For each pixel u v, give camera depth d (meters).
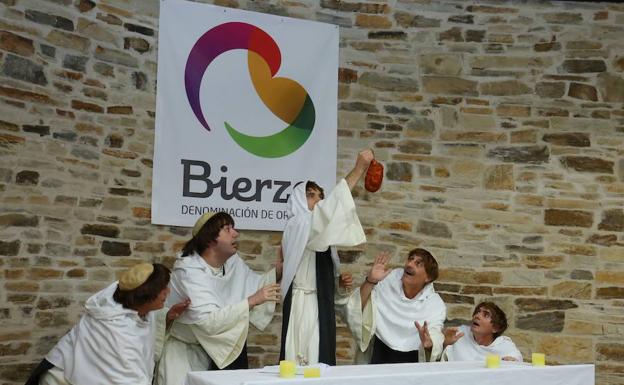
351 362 5.36
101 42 4.80
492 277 5.53
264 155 5.28
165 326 3.85
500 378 3.18
